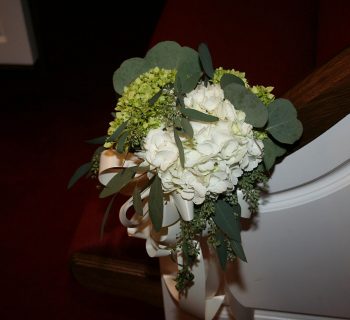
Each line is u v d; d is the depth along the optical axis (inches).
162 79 24.6
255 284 36.6
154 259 49.4
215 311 37.5
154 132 23.5
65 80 110.0
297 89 25.7
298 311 38.2
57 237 78.5
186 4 68.6
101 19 129.2
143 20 129.1
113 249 50.8
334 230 31.1
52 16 129.9
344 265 33.3
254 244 33.7
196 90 24.5
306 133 25.9
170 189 24.3
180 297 35.3
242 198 27.3
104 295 69.4
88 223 54.0
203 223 26.5
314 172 28.1
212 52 59.3
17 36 105.1
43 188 86.0
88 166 28.1
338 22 47.4
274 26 63.3
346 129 25.9
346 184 28.5
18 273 74.0
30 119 100.1
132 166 25.4
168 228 27.9
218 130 22.8
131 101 24.0
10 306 70.3
